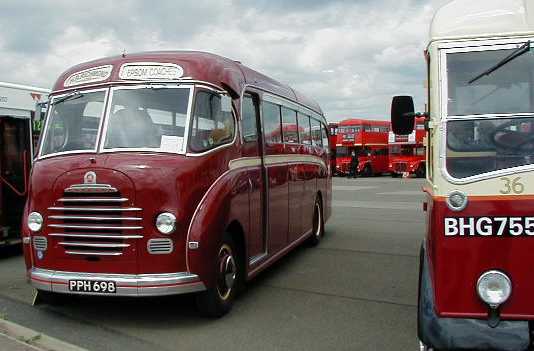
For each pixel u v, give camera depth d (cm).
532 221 354
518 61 381
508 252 357
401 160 4828
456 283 364
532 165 357
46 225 596
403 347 537
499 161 367
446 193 368
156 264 565
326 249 1069
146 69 638
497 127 372
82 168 585
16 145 997
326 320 623
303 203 991
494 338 353
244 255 687
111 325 604
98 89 641
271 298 716
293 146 930
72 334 574
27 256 618
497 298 356
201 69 639
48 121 659
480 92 382
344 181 4012
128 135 606
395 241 1160
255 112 763
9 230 972
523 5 384
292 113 941
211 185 610
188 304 681
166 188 568
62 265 589
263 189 765
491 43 384
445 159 372
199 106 621
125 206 567
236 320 621
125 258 568
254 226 721
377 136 5006
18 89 1003
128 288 561
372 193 2572
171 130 604
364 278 829
